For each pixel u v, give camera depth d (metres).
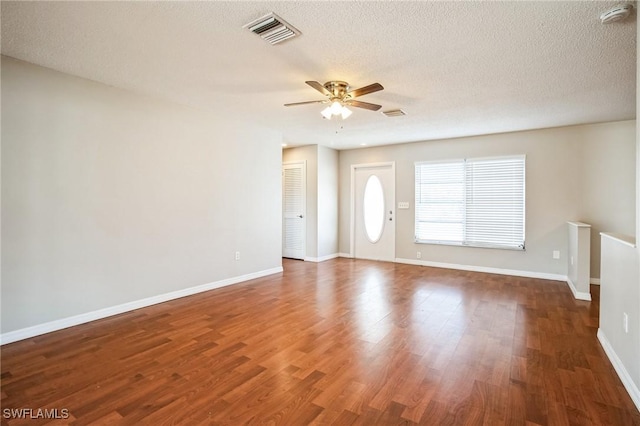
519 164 5.24
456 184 5.80
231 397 1.99
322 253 6.70
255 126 5.02
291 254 6.95
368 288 4.52
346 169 7.07
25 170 2.81
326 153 6.77
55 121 2.97
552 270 5.04
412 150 6.25
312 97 3.68
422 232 6.17
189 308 3.64
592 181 4.76
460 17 2.08
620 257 2.30
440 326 3.14
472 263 5.69
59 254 3.02
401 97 3.58
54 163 2.97
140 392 2.04
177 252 4.00
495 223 5.45
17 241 2.78
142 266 3.65
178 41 2.43
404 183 6.35
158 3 1.96
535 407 1.90
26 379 2.18
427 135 5.56
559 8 1.98
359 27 2.21
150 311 3.54
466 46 2.46
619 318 2.30
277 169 5.45
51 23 2.19
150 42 2.45
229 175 4.64
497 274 5.39
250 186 4.97
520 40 2.36
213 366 2.36
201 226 4.28
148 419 1.79
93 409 1.87
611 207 4.65
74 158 3.10
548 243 5.05
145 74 3.05
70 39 2.41
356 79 3.09
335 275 5.32
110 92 3.34
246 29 2.26
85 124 3.17
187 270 4.12
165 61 2.77
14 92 2.74
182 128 4.02
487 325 3.17
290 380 2.18
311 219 6.62
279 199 5.52
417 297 4.09
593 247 4.73
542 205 5.09
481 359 2.48
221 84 3.29
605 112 4.14
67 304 3.08
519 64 2.75
